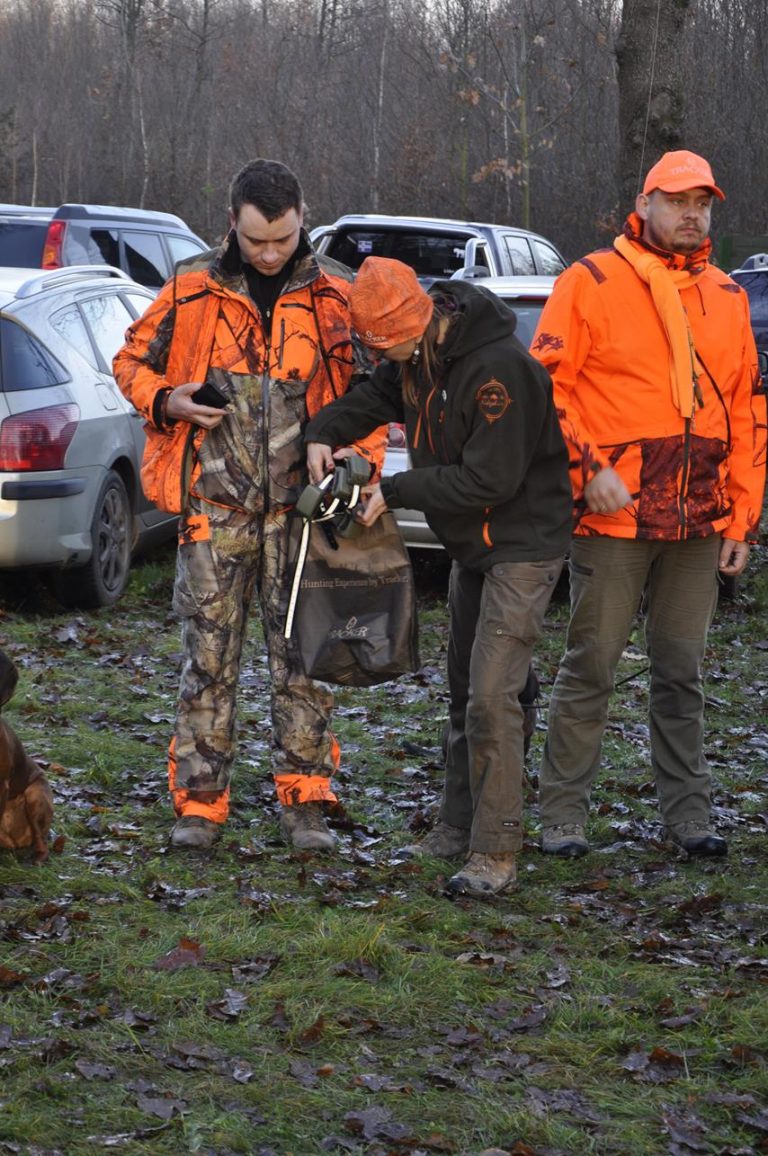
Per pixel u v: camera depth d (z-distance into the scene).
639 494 4.18
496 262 13.17
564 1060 3.11
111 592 7.76
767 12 29.16
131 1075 2.93
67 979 3.32
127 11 48.41
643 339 4.14
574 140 30.61
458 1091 2.93
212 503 4.13
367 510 3.88
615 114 30.55
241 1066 2.99
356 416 4.02
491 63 31.73
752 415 4.34
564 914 3.91
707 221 4.13
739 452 4.34
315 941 3.55
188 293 4.07
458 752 4.32
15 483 6.94
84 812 4.57
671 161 4.08
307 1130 2.77
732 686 6.85
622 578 4.27
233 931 3.64
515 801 4.04
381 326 3.70
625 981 3.49
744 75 29.61
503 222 31.58
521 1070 3.04
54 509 7.07
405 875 4.16
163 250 13.29
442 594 8.47
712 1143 2.80
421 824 4.67
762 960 3.62
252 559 4.22
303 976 3.42
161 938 3.58
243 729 5.69
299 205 3.95
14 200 47.56
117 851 4.22
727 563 4.36
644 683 6.77
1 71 53.72
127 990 3.29
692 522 4.21
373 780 5.17
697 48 29.77
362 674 4.04
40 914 3.68
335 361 4.12
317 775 4.39
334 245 13.70
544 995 3.39
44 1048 2.97
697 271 4.20
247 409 4.08
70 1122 2.73
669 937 3.79
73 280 8.05
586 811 4.51
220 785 4.31
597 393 4.20
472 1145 2.74
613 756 5.62
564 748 4.43
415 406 3.89
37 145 50.31
